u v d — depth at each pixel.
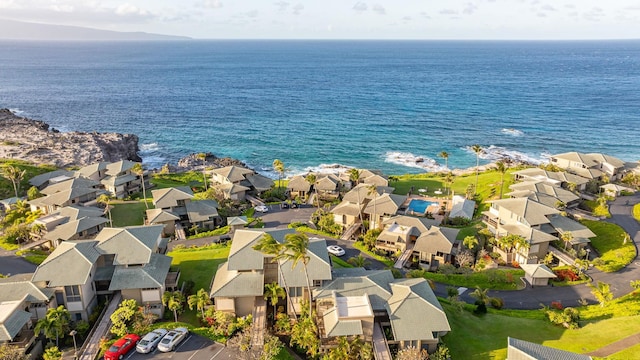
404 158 176.62
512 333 59.75
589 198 108.12
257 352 52.03
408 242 89.12
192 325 59.28
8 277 67.38
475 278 77.25
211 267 74.25
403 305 56.31
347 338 54.00
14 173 109.75
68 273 60.00
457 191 125.25
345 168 165.38
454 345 56.75
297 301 61.19
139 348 52.41
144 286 60.88
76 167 139.50
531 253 83.69
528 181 110.88
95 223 86.69
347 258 84.12
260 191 123.06
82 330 57.94
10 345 52.00
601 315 64.81
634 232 91.06
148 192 120.56
